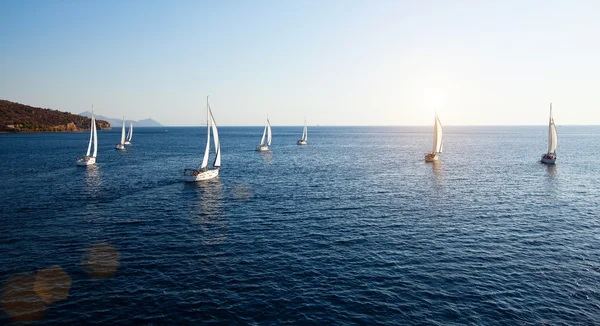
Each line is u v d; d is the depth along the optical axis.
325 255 27.38
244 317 19.27
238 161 92.56
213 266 25.38
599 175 65.44
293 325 18.61
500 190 51.94
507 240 30.48
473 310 19.92
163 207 42.00
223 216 38.09
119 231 32.88
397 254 27.53
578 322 18.80
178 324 18.64
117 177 64.12
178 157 102.00
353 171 73.12
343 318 19.23
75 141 172.62
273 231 33.03
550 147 82.94
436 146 89.38
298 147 146.88
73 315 19.27
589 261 26.11
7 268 24.73
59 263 25.64
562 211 39.75
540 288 22.23
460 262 26.05
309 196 48.16
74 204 43.22
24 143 156.50
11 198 46.28
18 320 18.70
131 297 21.09
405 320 19.05
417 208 41.44
